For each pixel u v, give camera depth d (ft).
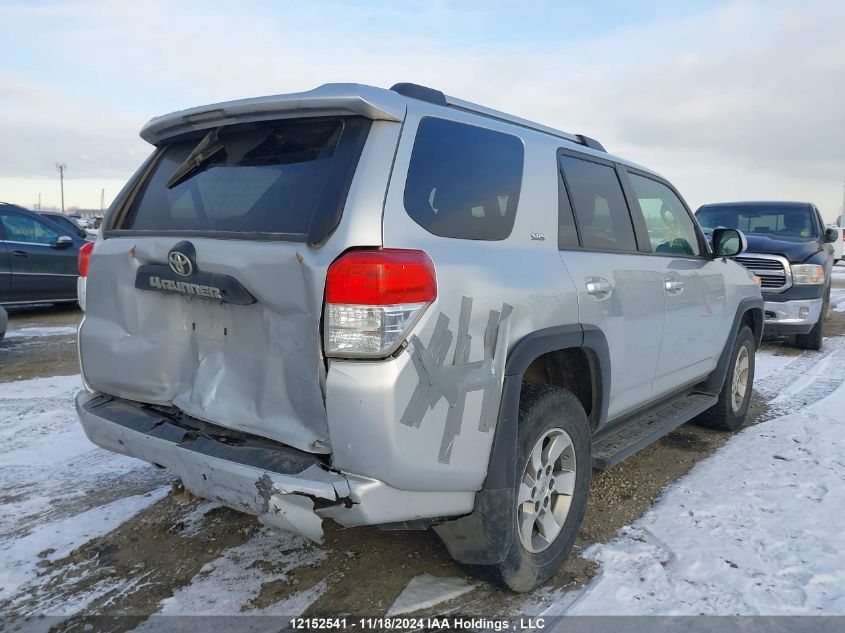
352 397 7.29
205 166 9.59
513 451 8.82
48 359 25.93
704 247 15.57
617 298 11.36
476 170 9.25
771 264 28.86
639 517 12.21
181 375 9.32
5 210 35.47
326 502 7.35
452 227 8.60
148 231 9.64
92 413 9.78
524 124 11.62
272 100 8.59
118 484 13.55
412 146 8.40
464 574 10.16
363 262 7.32
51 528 11.60
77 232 43.73
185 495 9.57
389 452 7.36
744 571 10.19
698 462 15.17
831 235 32.65
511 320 8.83
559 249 10.46
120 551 10.86
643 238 13.07
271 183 8.63
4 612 9.20
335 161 8.11
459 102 10.34
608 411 11.60
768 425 18.10
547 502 10.11
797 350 30.45
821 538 11.23
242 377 8.58
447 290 7.93
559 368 11.26
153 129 10.34
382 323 7.29
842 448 15.83
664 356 13.41
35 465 14.56
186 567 10.37
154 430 8.95
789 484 13.61
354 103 8.07
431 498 8.07
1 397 20.10
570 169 11.40
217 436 8.52
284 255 7.76
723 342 16.16
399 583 9.91
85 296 10.48
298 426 7.96
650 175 14.30
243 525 11.71
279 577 10.07
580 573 10.25
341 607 9.31
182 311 9.20
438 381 7.80
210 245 8.45
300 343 7.78
